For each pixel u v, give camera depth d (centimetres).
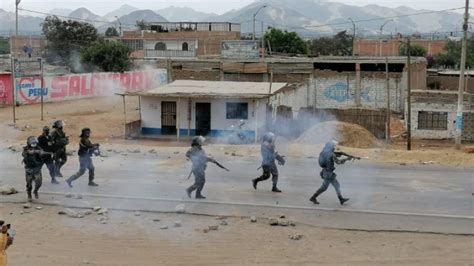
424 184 2064
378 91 5050
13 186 1970
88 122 4003
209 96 3503
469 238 1448
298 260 1284
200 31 9006
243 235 1461
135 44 8856
